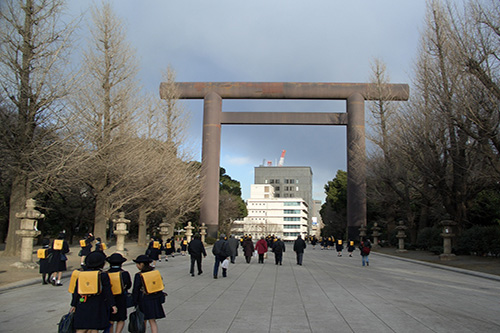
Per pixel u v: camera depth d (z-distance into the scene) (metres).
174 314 8.21
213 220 48.78
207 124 49.75
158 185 32.44
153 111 33.84
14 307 8.88
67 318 5.15
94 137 24.02
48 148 19.98
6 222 39.62
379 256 32.69
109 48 25.55
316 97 49.47
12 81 18.44
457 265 21.84
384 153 37.25
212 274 16.03
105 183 26.19
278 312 8.47
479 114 21.11
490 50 20.75
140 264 6.03
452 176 29.47
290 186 153.00
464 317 8.34
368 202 55.19
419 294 11.54
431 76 25.80
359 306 9.32
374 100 42.53
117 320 5.64
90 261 5.30
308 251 40.97
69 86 19.44
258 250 22.77
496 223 32.72
